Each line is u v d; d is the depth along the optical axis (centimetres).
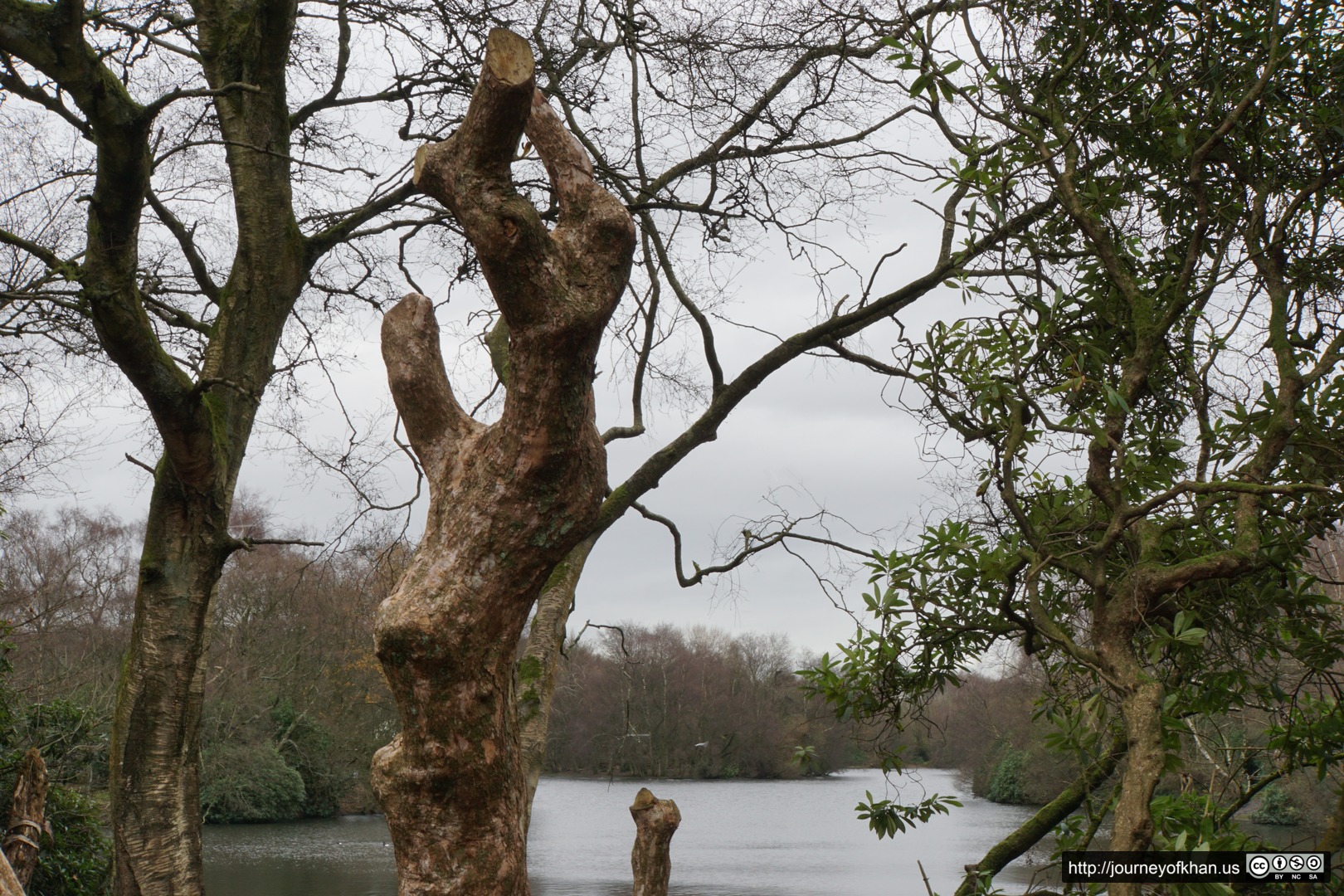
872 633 407
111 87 468
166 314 761
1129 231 434
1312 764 365
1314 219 400
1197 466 380
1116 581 353
